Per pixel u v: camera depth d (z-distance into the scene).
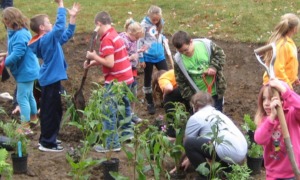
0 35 11.78
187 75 6.72
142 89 9.49
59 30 6.57
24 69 7.37
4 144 6.46
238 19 12.39
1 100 8.75
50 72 6.68
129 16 13.06
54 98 6.75
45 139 6.87
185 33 6.62
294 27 6.88
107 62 6.85
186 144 6.04
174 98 7.04
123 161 6.64
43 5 14.25
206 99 6.15
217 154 5.93
